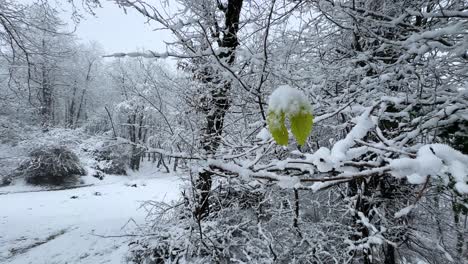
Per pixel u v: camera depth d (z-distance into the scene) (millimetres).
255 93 2689
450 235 4578
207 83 4047
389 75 2984
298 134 524
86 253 7008
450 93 2684
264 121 2459
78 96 34500
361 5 3803
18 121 19922
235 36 3664
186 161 3373
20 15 8977
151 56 2982
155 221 5543
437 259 4695
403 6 3494
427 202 4430
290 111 531
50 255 7023
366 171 1175
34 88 11078
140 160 28469
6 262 6828
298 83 3340
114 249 7102
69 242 7738
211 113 4000
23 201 13625
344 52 4234
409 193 4125
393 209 4383
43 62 10281
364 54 3383
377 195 4289
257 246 4785
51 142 20250
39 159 19750
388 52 4137
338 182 1543
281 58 3607
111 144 2646
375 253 4285
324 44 4324
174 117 4203
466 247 4375
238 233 5266
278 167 1510
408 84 3465
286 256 4617
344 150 1368
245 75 3383
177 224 5305
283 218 4918
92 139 3297
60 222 9844
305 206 5402
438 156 1008
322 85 3221
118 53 2881
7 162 20531
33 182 21000
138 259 5934
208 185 4219
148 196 14805
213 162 1544
